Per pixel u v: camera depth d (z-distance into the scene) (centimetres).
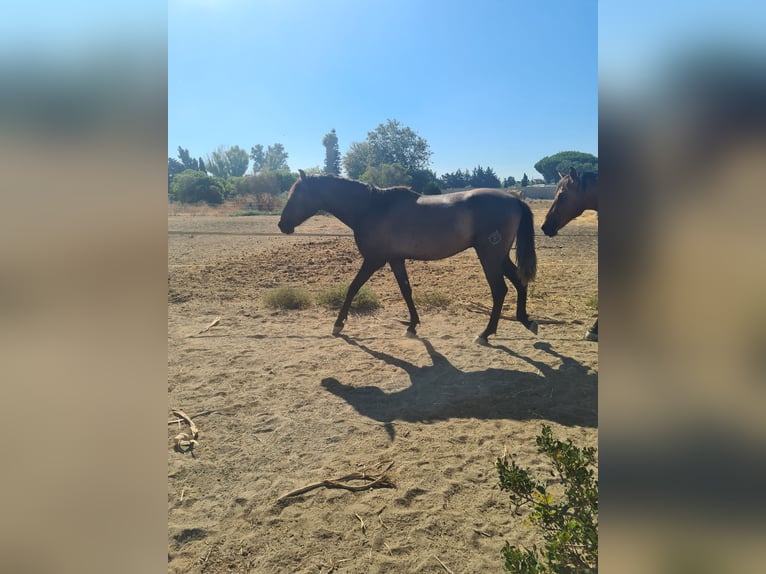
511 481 164
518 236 462
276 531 210
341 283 741
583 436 295
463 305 627
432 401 346
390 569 188
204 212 2369
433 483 244
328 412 328
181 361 425
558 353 449
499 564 189
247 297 671
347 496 234
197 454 273
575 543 147
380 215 450
